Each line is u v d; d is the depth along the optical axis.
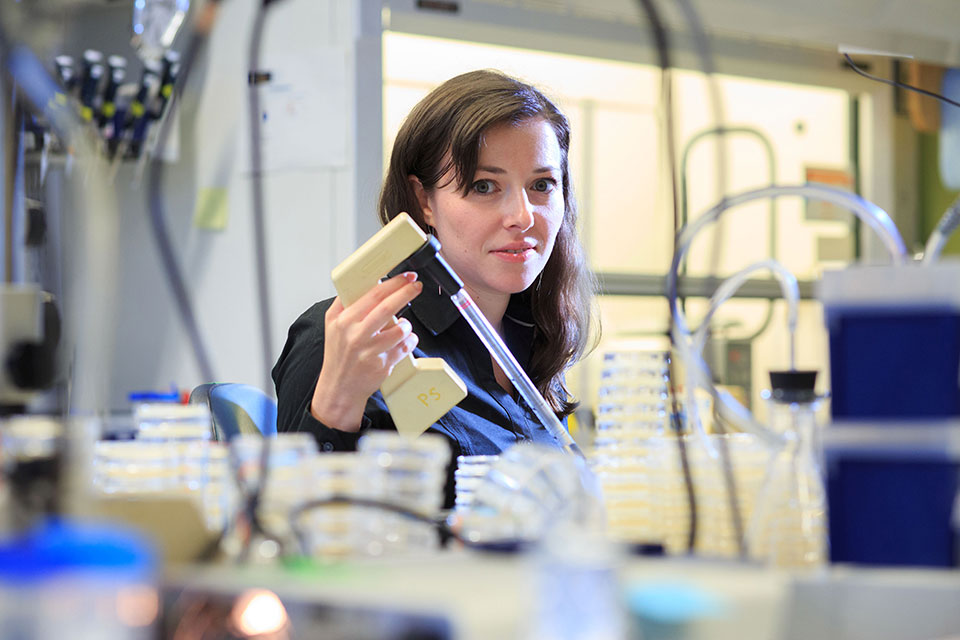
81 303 0.74
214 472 0.87
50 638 0.52
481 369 1.71
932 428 0.78
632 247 3.85
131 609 0.55
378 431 1.49
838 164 4.06
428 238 1.31
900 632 0.67
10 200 1.72
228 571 0.62
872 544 0.79
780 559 0.87
